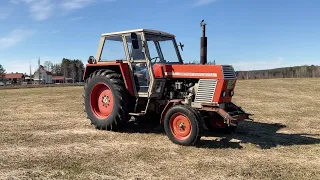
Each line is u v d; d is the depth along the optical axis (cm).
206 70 599
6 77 8494
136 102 678
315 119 860
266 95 1554
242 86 2167
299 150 549
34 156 511
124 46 685
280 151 543
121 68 666
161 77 644
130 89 671
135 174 429
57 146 575
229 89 603
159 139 629
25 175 424
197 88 608
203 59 624
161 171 441
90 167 457
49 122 827
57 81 8450
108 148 561
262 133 686
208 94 591
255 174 429
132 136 656
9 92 2242
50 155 517
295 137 648
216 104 578
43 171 440
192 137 562
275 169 449
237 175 425
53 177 418
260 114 950
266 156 513
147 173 432
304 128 741
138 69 672
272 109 1057
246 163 476
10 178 413
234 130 672
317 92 1691
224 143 597
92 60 747
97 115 724
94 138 639
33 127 757
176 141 584
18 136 655
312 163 478
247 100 1330
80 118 893
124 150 547
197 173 433
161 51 695
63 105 1228
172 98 650
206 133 683
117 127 697
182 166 462
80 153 529
